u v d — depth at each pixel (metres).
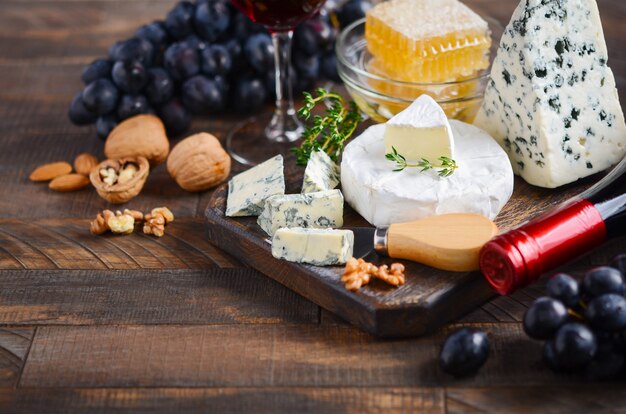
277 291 0.86
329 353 0.81
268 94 1.05
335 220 0.87
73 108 1.01
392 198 0.86
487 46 0.96
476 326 0.82
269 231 0.87
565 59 0.89
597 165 0.91
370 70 0.99
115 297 0.86
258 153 1.00
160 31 1.02
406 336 0.82
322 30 1.03
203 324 0.84
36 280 0.88
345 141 0.98
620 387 0.78
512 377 0.79
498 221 0.88
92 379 0.80
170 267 0.89
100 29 1.16
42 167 0.98
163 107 1.01
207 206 0.90
